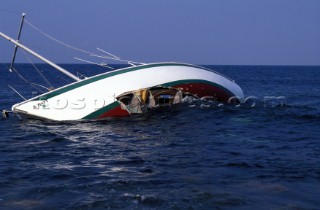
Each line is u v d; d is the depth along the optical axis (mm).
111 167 10398
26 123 18344
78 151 12484
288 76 100000
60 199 7973
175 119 18422
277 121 17703
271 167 10188
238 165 10383
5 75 83438
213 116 18875
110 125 17375
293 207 7527
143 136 14867
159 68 20422
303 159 11078
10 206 7641
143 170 10016
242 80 73625
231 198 7910
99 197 8031
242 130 15852
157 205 7598
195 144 13266
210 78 22234
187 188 8508
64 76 82625
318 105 28109
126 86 19078
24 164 10820
